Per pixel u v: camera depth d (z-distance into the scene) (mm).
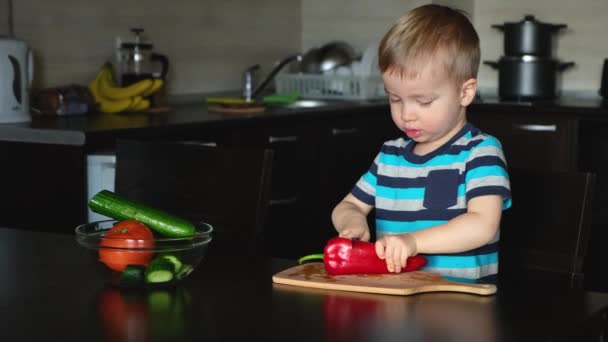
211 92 3875
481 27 4465
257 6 4125
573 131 3643
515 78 3914
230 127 2908
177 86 3705
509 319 1001
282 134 3146
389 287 1113
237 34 4012
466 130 1474
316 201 3340
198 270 1250
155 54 3365
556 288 1155
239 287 1149
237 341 921
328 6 4367
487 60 4461
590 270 3748
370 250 1192
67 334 949
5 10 2945
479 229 1299
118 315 1019
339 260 1186
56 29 3150
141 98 3152
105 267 1134
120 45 3381
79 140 2408
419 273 1202
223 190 1691
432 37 1344
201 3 3791
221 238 1680
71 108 2965
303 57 3977
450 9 1426
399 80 1368
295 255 3240
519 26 3891
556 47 4266
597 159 3854
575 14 4215
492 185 1371
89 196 2441
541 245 1515
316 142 3316
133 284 1123
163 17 3604
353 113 3475
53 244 1429
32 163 2514
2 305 1062
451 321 992
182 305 1061
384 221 1527
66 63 3201
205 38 3828
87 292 1123
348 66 3910
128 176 1812
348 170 3502
